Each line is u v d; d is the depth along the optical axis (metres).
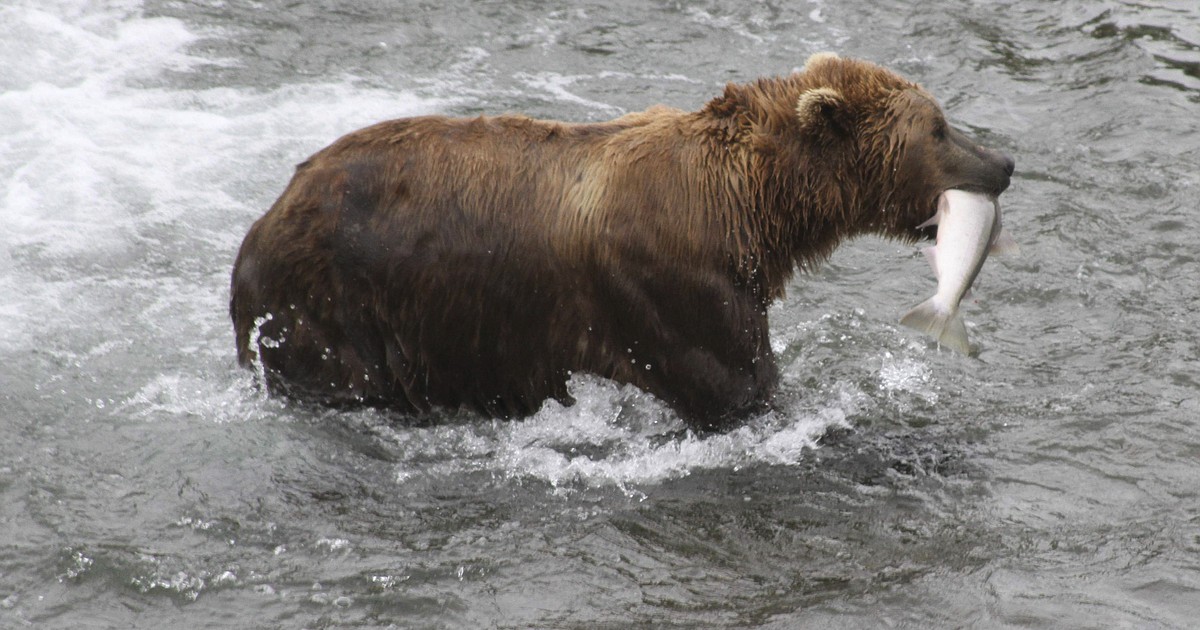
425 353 24.39
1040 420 25.55
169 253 31.30
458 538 21.77
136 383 26.09
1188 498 22.83
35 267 30.34
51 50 40.91
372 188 23.55
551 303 23.84
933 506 22.81
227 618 19.67
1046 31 44.53
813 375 27.38
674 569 21.03
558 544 21.69
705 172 23.42
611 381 24.81
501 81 40.19
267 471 23.47
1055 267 31.62
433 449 24.56
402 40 42.50
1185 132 38.06
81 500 22.33
